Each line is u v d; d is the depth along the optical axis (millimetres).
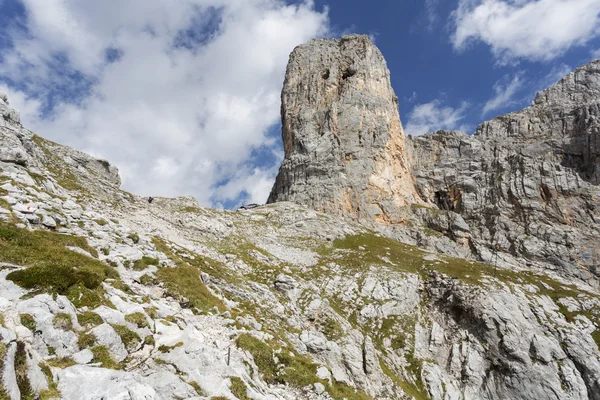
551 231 105375
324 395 27375
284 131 148375
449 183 136500
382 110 136250
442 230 116312
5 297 17594
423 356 57188
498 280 72188
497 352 57219
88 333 18094
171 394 16734
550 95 153875
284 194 125312
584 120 132125
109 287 23906
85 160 76000
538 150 133375
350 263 75375
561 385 53406
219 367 20844
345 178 120625
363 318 61531
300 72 152750
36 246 24625
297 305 53688
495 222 114312
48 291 19234
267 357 27656
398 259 83438
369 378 43469
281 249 77562
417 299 68875
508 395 53219
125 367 18016
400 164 135000
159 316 24484
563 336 59781
